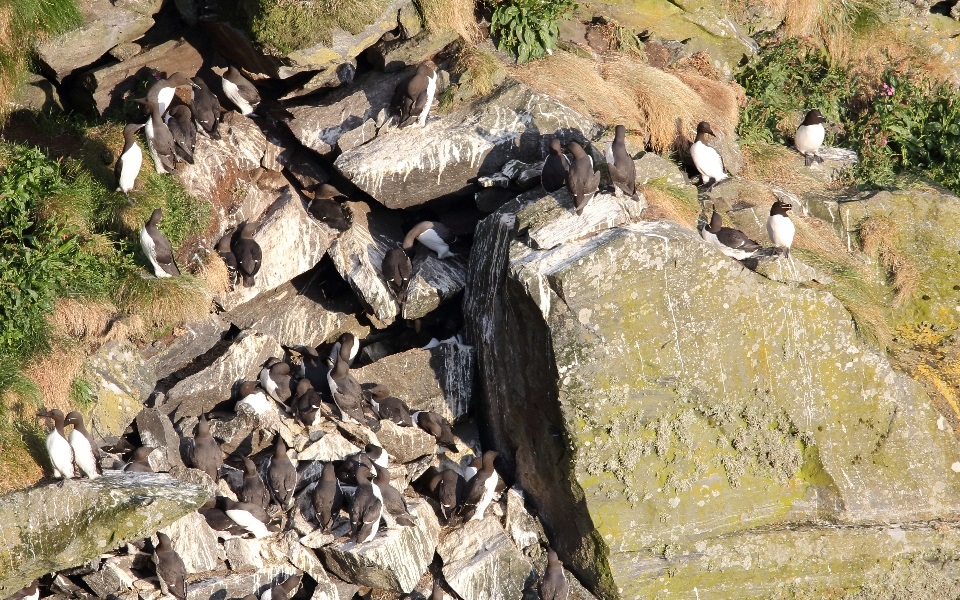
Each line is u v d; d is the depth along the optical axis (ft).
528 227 158.81
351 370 172.65
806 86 228.84
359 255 179.22
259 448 164.66
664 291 151.84
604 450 152.25
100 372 162.40
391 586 153.69
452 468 170.71
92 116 201.98
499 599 155.12
